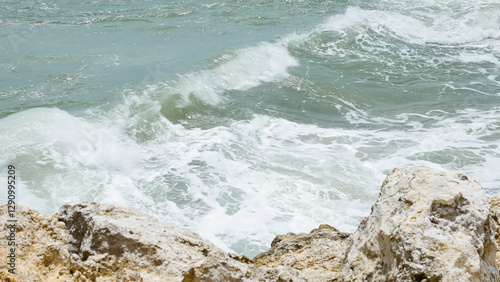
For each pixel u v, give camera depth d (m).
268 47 18.22
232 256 4.29
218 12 21.86
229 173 10.84
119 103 13.40
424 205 3.60
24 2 21.72
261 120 13.50
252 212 9.56
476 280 3.27
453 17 22.56
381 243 3.75
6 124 11.41
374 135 12.72
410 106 14.66
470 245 3.36
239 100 14.81
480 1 24.47
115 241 3.71
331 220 9.40
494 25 22.16
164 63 16.28
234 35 19.19
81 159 10.94
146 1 22.94
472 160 11.51
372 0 25.08
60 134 11.54
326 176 10.71
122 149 11.66
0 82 14.40
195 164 11.17
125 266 3.61
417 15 22.81
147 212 9.51
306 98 15.19
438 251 3.35
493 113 14.00
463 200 3.58
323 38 19.92
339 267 4.50
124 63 16.19
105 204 4.21
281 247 5.01
